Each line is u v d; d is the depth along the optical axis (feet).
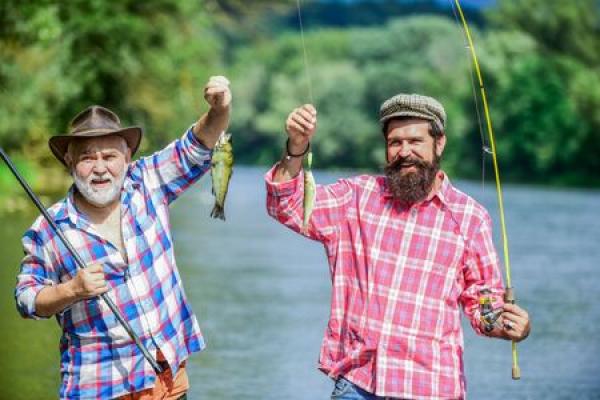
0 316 54.49
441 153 23.24
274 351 49.03
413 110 22.81
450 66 370.32
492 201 194.59
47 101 127.03
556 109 303.48
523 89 306.96
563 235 121.08
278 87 412.57
